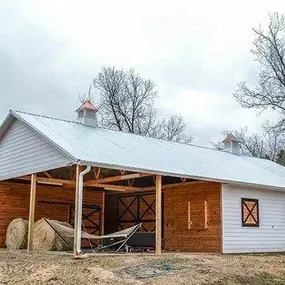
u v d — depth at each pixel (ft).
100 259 36.01
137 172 44.11
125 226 63.77
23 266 33.58
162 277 30.09
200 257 40.42
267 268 36.63
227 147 72.49
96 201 63.00
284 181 59.52
